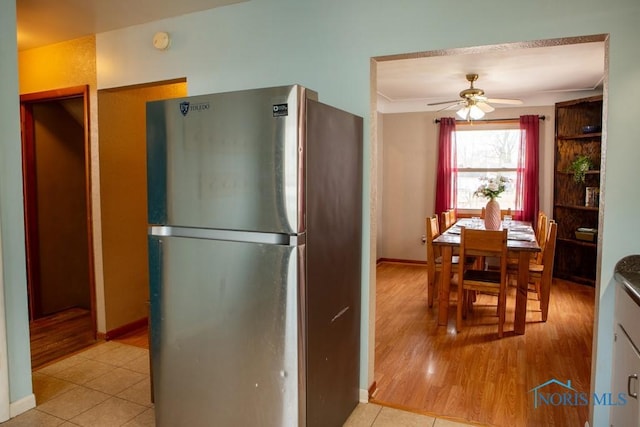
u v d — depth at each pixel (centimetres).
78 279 454
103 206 354
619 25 196
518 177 606
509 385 280
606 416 207
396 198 685
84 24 315
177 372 212
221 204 194
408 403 258
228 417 201
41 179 415
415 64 433
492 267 621
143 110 388
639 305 158
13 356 242
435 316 423
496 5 216
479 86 541
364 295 253
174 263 206
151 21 309
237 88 283
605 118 202
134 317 388
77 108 425
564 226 573
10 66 239
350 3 247
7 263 239
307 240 187
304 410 190
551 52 391
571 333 373
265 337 189
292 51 265
